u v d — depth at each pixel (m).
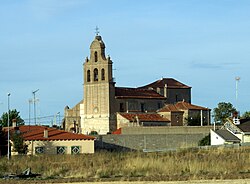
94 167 191.75
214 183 140.25
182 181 148.00
